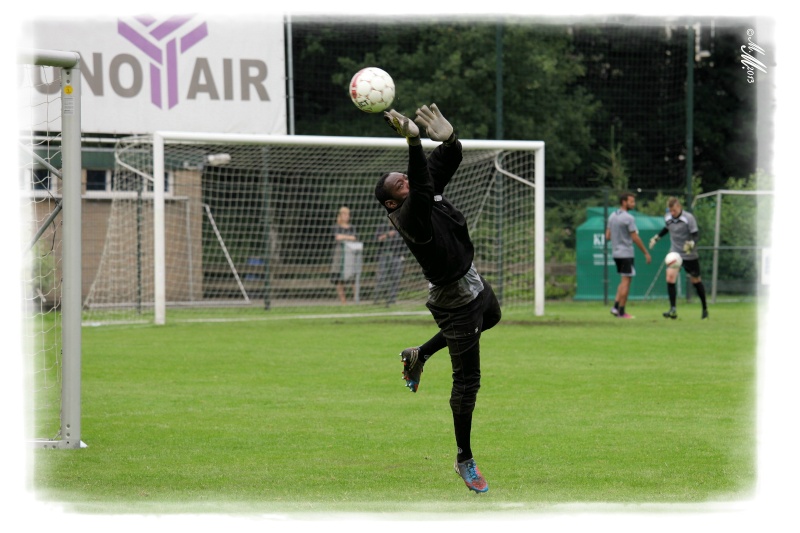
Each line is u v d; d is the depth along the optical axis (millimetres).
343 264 73875
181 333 54719
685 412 29562
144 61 70188
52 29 68688
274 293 74875
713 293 78250
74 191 25297
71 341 24984
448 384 35750
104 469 22422
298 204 83500
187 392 33844
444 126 20359
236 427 27562
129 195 68688
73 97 25344
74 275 25062
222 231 78562
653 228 78938
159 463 23094
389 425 27875
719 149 110688
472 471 20328
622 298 62812
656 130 108875
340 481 21328
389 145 62469
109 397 32750
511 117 98312
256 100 72000
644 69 108750
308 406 31078
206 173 77500
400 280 73875
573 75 104438
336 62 100375
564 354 43969
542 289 64750
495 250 72688
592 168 106562
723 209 80688
